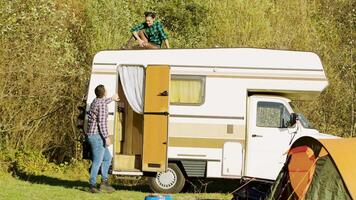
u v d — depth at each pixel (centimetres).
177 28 3303
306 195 1385
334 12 3669
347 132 2920
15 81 2458
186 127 2078
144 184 2333
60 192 1923
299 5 3431
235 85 2088
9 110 2450
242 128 2072
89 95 2091
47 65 2519
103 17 2936
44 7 2600
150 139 2058
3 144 2469
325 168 1360
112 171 2077
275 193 1475
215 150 2072
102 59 2103
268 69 2095
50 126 2584
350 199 1274
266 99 2092
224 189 2245
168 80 2062
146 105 2062
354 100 3008
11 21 2467
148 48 2130
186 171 2077
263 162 2069
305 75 2097
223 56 2100
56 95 2569
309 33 3294
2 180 2164
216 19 3234
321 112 2930
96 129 1902
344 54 3212
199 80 2091
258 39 3095
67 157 2641
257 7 3234
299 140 1432
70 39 2786
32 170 2427
